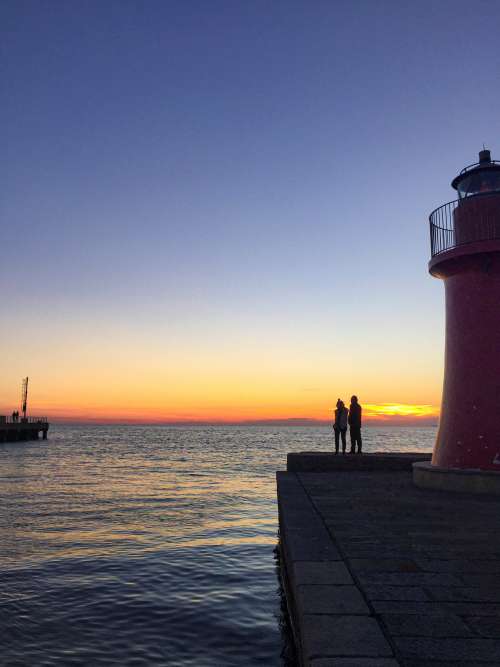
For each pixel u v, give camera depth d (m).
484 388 11.36
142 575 10.73
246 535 15.07
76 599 9.16
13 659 6.69
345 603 3.96
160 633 7.67
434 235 12.88
